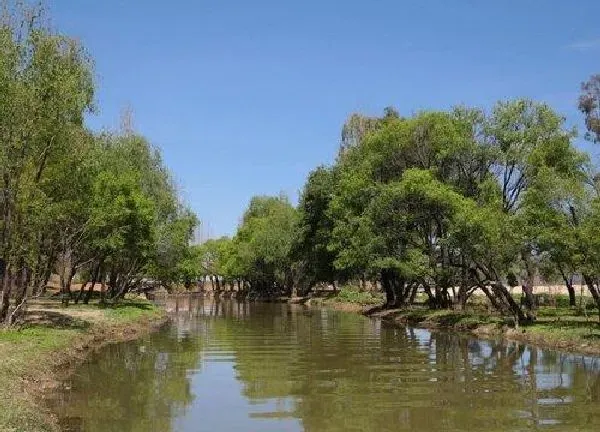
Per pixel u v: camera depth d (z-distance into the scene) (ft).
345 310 229.86
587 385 69.87
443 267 150.82
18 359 67.00
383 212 158.51
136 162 186.39
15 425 42.11
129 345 107.65
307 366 84.07
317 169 242.37
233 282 485.56
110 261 173.58
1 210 93.40
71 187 98.22
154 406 59.77
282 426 52.49
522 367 82.99
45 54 90.79
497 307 139.54
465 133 145.69
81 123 100.48
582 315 136.15
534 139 135.33
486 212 119.75
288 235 312.29
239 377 75.41
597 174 121.70
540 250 113.09
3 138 86.28
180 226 196.85
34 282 95.91
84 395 63.41
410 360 89.86
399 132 166.30
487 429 51.08
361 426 52.29
